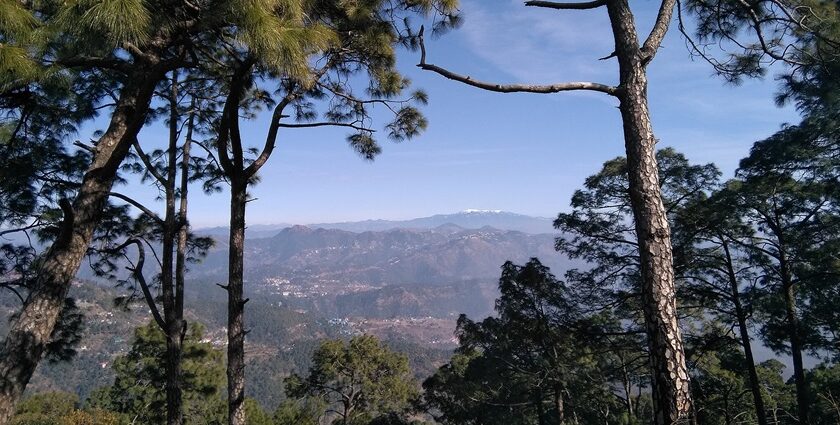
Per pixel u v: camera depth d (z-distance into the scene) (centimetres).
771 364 1655
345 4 554
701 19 532
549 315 1293
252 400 2072
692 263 1126
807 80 570
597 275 1262
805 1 480
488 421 1539
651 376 352
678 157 1174
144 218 923
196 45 512
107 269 873
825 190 984
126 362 1842
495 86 375
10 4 366
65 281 459
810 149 987
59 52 446
